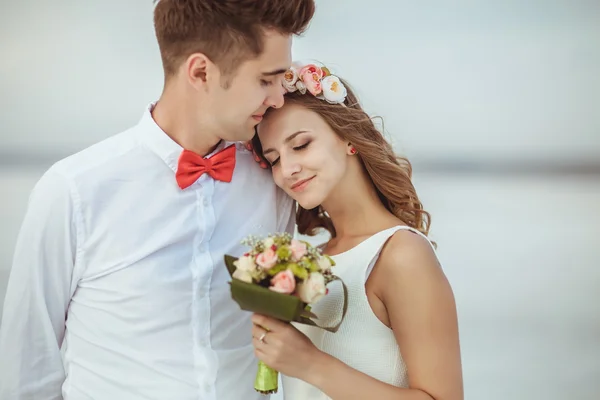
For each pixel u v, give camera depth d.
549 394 3.92
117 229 1.93
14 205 8.07
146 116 2.00
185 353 1.98
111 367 1.97
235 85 1.88
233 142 2.09
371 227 2.11
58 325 1.99
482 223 8.24
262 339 1.79
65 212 1.88
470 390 3.97
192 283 1.99
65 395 2.00
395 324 1.96
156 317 1.96
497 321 5.07
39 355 1.94
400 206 2.15
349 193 2.12
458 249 6.97
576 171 13.33
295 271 1.66
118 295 1.94
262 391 1.84
